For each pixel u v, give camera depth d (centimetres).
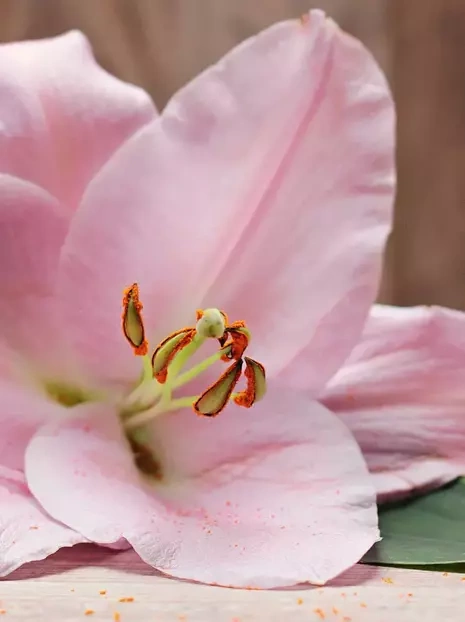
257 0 64
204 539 38
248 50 40
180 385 40
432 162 69
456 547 39
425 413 42
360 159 41
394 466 42
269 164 40
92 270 40
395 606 36
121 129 42
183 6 63
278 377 41
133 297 39
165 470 41
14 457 40
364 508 39
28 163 41
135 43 63
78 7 61
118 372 41
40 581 37
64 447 39
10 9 60
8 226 39
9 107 41
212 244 41
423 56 68
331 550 38
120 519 38
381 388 42
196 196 40
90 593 36
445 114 68
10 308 40
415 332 42
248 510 40
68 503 38
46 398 41
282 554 38
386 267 70
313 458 40
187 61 64
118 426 41
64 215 40
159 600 36
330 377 41
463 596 37
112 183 40
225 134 40
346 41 40
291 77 40
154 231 40
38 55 42
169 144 40
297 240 41
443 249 70
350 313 41
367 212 41
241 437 41
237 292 41
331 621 36
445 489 41
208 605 36
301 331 41
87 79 42
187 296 41
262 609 36
